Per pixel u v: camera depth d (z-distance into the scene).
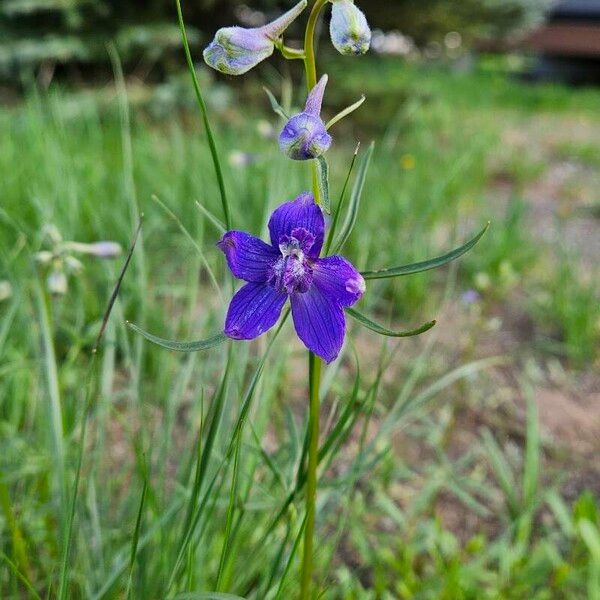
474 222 0.49
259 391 0.19
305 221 0.12
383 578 0.20
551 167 0.77
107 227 0.33
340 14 0.11
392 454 0.24
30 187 0.33
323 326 0.11
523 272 0.41
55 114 0.39
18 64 0.82
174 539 0.17
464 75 1.57
